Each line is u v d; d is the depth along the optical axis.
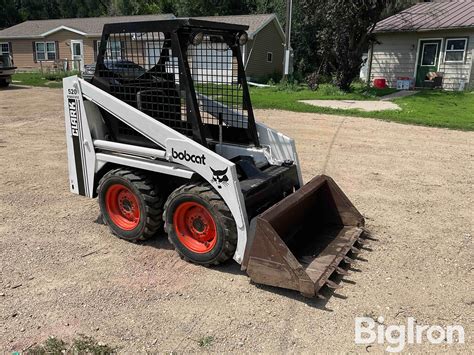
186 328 3.10
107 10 46.06
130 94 4.25
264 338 3.01
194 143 3.74
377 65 21.50
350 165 7.43
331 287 3.51
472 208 5.52
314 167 7.27
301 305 3.39
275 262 3.43
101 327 3.10
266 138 4.66
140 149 4.11
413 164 7.55
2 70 19.83
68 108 4.54
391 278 3.80
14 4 45.03
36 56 29.55
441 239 4.61
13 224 4.87
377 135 9.98
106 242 4.44
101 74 4.40
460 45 18.80
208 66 4.55
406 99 16.00
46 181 6.45
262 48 26.12
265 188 3.94
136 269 3.90
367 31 18.19
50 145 8.78
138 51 4.07
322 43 19.88
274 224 3.71
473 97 16.28
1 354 2.81
